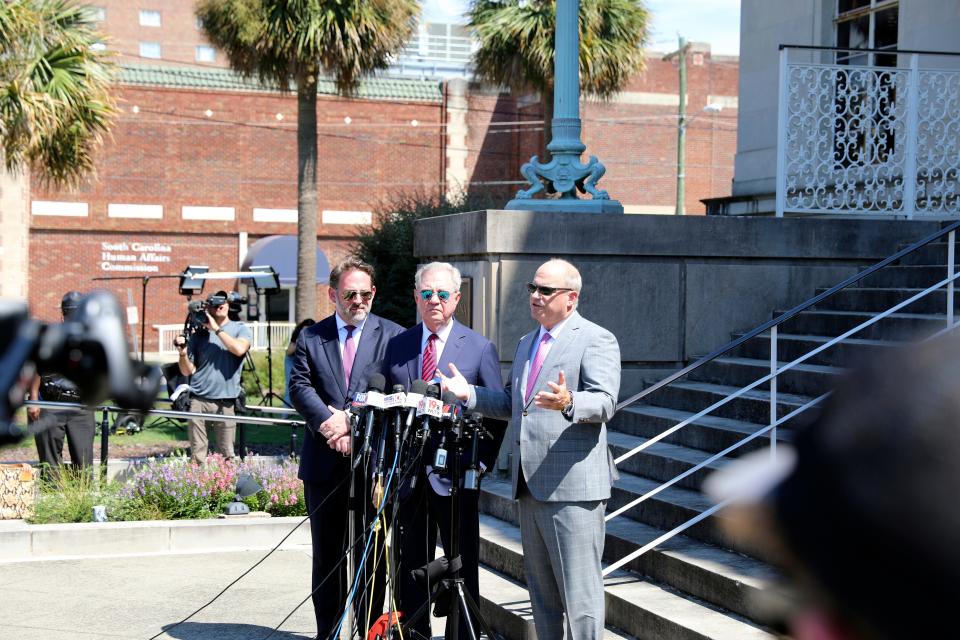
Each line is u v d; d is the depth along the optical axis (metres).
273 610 6.87
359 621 5.55
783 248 9.12
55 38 13.98
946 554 0.51
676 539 6.45
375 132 35.88
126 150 33.62
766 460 0.64
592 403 4.75
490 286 8.49
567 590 4.98
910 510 0.51
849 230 9.27
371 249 16.61
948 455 0.51
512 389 5.22
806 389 7.80
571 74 9.17
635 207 38.34
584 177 9.28
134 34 67.69
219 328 10.60
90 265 33.53
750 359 8.85
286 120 34.94
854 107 11.05
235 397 10.72
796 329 9.03
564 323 5.11
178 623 6.53
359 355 5.95
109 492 9.11
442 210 16.94
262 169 34.78
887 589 0.52
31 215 32.88
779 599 0.56
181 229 34.16
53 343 0.95
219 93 34.28
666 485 5.90
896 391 0.54
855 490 0.53
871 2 12.51
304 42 18.17
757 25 14.04
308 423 5.88
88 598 7.04
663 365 8.97
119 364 0.97
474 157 36.78
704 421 7.84
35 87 13.53
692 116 37.56
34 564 7.93
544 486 4.97
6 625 6.42
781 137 9.68
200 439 10.52
